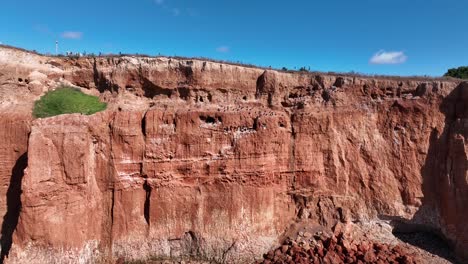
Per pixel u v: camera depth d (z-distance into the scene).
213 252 24.34
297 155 27.23
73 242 21.34
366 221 27.34
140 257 23.50
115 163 23.56
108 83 25.86
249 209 25.45
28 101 23.70
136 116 24.55
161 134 24.75
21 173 21.91
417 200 27.52
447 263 24.45
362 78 29.47
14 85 23.73
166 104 26.11
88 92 25.81
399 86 29.25
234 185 25.41
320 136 27.77
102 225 23.20
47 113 23.33
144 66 26.16
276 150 26.66
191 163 25.00
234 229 25.00
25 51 25.19
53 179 21.08
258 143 26.00
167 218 24.31
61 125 21.95
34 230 20.25
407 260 23.12
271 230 25.94
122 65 26.02
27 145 21.98
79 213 21.73
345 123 28.39
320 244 24.80
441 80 30.02
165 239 24.17
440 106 28.45
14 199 21.83
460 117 27.56
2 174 21.91
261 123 26.17
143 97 26.58
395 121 28.72
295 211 27.23
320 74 30.05
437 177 27.56
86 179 22.16
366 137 28.45
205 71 26.80
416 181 27.73
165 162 24.61
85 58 26.19
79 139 22.08
